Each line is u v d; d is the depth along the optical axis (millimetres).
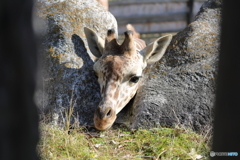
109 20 8109
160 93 6426
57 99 6512
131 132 5930
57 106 6453
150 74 7055
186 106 6152
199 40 7312
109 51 6211
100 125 5531
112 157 4977
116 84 5820
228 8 2514
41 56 6957
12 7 1863
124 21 19734
